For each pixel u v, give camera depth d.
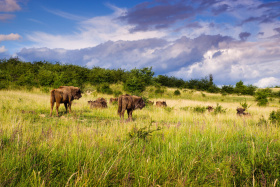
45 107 11.51
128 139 4.71
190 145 4.52
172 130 6.02
